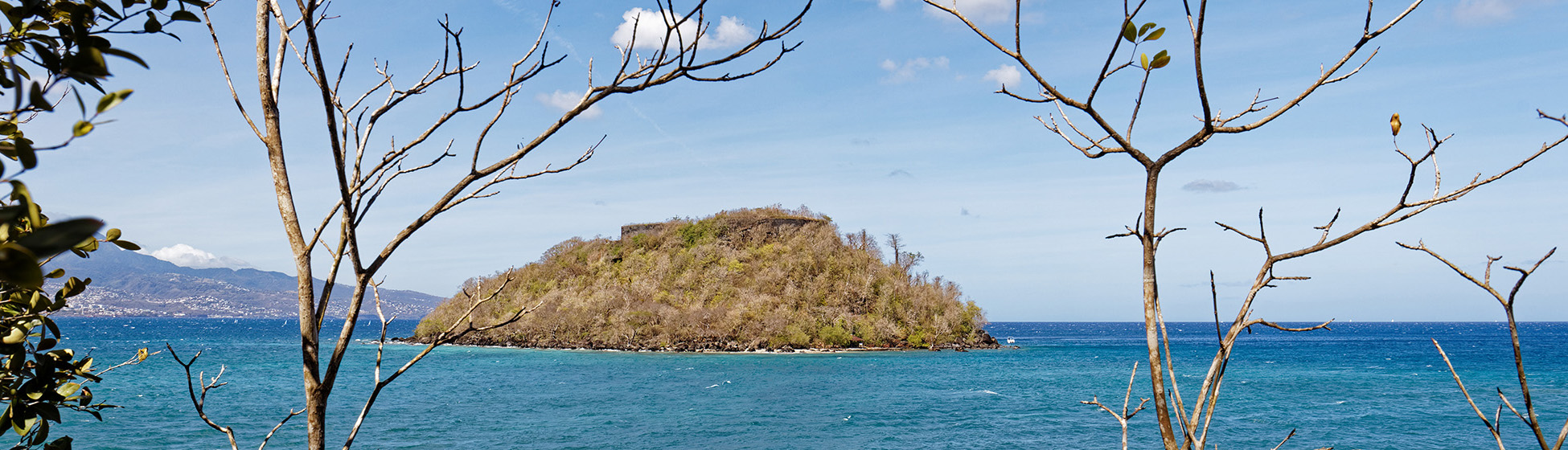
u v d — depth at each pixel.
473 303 3.24
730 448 31.70
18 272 1.05
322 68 2.64
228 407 40.22
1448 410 41.78
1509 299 2.44
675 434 34.75
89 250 3.55
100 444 29.50
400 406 42.81
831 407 43.59
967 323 111.56
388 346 110.88
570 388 53.00
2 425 4.02
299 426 33.81
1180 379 59.31
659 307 106.19
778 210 132.62
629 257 125.25
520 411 41.06
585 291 117.19
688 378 61.09
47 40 2.91
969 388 53.69
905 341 104.25
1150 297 2.44
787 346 96.75
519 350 100.75
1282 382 58.88
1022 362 81.94
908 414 40.69
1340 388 53.69
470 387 53.00
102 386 48.53
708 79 2.98
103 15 2.96
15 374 4.06
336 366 2.96
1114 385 55.31
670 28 2.89
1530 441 32.38
